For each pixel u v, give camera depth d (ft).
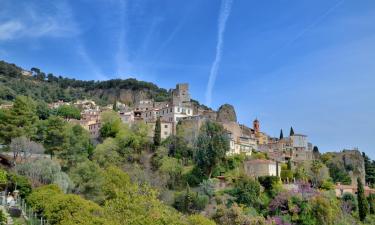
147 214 254.47
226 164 573.74
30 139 467.11
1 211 231.71
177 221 265.75
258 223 418.10
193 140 629.92
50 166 366.02
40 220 262.67
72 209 265.34
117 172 395.96
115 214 252.62
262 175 560.61
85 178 377.71
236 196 483.51
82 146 525.34
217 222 423.64
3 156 409.28
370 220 504.02
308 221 457.27
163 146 613.93
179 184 540.11
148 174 533.55
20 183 309.63
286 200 476.54
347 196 549.54
